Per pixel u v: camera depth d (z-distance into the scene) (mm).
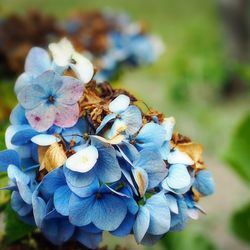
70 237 622
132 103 607
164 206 575
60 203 573
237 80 2842
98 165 567
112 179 566
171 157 597
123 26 1173
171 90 2328
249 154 967
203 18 4188
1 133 640
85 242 621
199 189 621
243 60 2930
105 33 1132
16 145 593
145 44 1174
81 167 550
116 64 1154
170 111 2318
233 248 1530
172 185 587
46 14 1098
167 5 5117
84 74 607
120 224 585
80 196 566
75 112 584
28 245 692
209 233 1500
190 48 3277
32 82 581
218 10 3004
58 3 4617
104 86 618
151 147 579
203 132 2273
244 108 2760
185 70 2256
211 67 2232
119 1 5152
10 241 680
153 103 2293
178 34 3957
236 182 2057
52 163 563
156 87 2703
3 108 906
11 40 1004
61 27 1086
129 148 570
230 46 2939
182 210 597
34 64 630
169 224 573
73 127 586
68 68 614
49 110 584
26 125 597
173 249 979
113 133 570
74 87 583
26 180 575
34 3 4398
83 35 1101
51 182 571
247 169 966
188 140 621
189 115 2355
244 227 1013
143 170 571
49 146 575
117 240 1062
